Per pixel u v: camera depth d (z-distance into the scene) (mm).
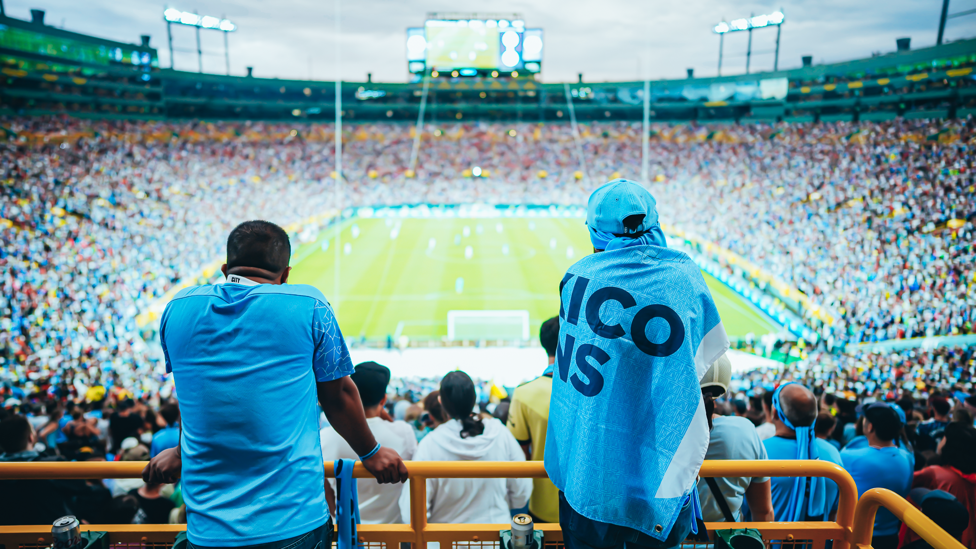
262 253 2021
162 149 47000
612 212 1814
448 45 60719
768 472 2258
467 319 22797
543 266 30125
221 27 55281
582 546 1848
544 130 59375
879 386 13633
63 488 4074
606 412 1712
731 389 13383
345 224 40812
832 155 41469
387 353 19906
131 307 21250
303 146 54156
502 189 48469
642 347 1684
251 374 1790
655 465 1663
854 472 4223
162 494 4754
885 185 34812
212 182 42531
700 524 1988
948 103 44906
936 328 19406
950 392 12727
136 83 53562
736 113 57781
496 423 3238
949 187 32375
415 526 2283
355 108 60531
